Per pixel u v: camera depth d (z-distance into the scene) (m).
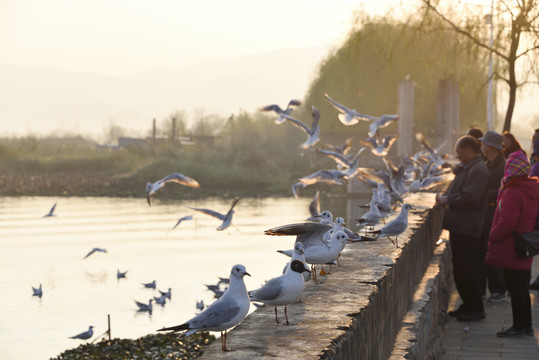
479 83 38.88
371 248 8.84
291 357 4.49
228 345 4.80
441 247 13.66
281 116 11.25
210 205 59.16
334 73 60.56
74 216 52.41
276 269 29.98
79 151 101.00
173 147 100.31
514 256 9.42
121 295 26.38
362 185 62.62
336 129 62.00
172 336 17.64
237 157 82.38
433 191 18.12
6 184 74.06
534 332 10.00
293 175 74.88
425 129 55.59
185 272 30.38
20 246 38.56
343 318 5.47
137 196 68.06
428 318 9.09
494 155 11.74
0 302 25.36
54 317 23.03
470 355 9.05
